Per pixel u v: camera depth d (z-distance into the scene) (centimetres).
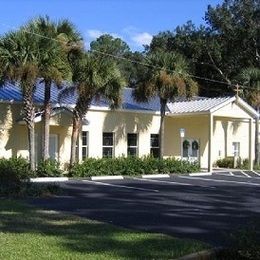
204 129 3478
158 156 3167
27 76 2250
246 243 825
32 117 2397
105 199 1645
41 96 2767
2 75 2281
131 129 3125
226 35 5475
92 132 2930
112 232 1027
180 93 2903
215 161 3581
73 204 1498
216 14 5450
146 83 2919
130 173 2709
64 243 914
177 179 2580
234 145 3734
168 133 3325
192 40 5669
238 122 3734
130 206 1483
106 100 2809
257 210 1455
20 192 1658
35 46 2266
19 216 1207
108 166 2641
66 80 2355
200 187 2164
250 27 5309
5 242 910
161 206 1500
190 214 1346
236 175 2947
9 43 2256
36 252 845
